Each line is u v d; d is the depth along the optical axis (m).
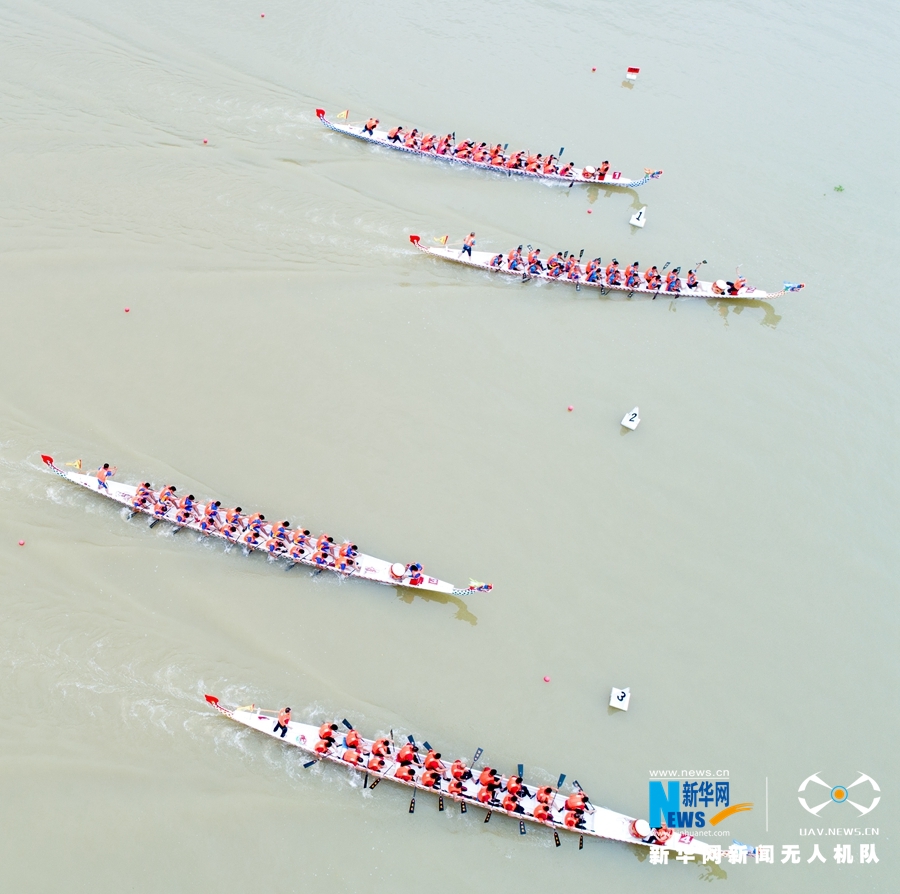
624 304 39.78
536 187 43.78
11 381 32.38
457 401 34.69
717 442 35.09
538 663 28.17
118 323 34.78
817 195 45.28
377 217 40.28
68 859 23.36
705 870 25.06
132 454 31.09
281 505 30.66
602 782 26.03
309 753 25.56
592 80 49.62
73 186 38.66
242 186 40.06
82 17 45.66
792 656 29.38
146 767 24.78
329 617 28.42
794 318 40.06
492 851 24.78
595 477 33.25
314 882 23.69
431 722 26.59
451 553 30.36
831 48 54.69
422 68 48.03
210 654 26.94
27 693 25.45
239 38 46.91
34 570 27.86
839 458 35.19
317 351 35.22
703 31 54.47
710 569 31.23
